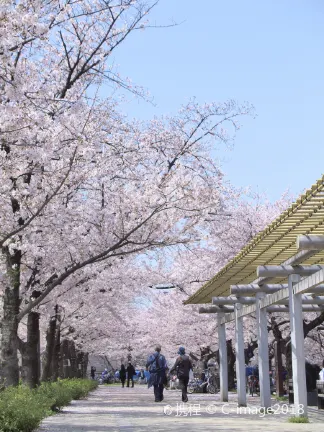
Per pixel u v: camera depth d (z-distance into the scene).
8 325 15.83
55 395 17.58
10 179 15.50
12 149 14.90
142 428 12.05
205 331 36.09
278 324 27.58
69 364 35.72
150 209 17.34
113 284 24.08
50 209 16.36
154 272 26.50
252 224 26.05
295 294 13.81
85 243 17.72
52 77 17.08
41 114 13.37
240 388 19.66
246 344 37.25
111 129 18.38
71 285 20.38
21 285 19.41
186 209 17.52
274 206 27.77
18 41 12.02
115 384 65.94
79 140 14.39
